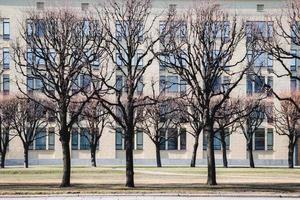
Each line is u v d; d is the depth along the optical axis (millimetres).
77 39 36812
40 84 69875
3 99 64000
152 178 43844
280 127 68625
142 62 72312
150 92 69750
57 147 75938
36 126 67125
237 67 67438
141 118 61500
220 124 60438
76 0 68812
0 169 52438
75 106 59219
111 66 63500
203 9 41594
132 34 35406
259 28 43281
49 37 40719
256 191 29609
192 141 77000
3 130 65188
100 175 47344
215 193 28562
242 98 64188
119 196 27734
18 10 74438
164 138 70938
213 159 34844
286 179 42844
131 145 33250
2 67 71938
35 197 27328
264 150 77562
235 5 73438
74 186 33688
